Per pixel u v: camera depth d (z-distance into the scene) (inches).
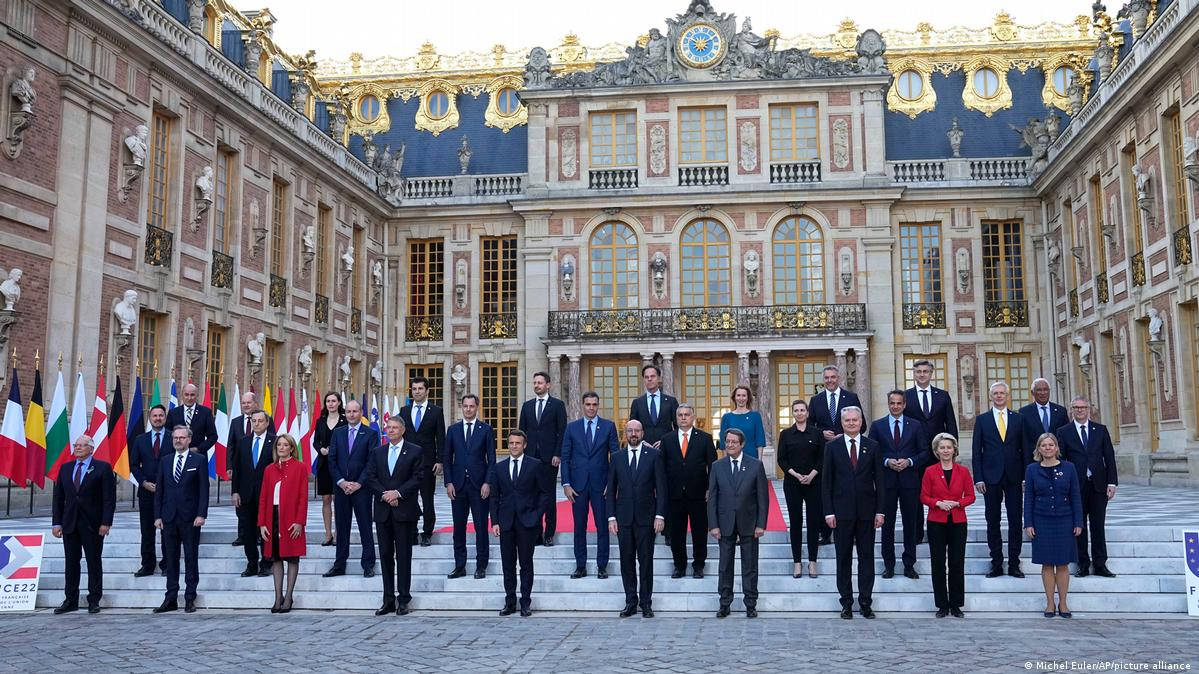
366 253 1320.1
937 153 1374.3
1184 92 863.1
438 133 1480.1
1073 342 1203.2
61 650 370.0
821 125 1325.0
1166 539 492.7
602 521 483.5
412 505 455.5
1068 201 1218.6
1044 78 1412.4
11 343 684.1
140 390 748.0
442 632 403.9
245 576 498.0
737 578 480.1
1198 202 851.4
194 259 911.7
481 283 1378.0
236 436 516.7
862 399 1249.4
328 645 377.7
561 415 526.6
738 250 1316.4
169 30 878.4
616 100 1352.1
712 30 1343.5
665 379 1277.1
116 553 548.7
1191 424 893.2
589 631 402.9
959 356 1302.9
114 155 799.7
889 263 1296.8
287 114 1106.7
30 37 706.2
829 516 429.7
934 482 428.1
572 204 1330.0
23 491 701.3
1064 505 421.1
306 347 1127.0
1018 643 368.8
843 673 319.6
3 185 677.9
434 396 1376.7
